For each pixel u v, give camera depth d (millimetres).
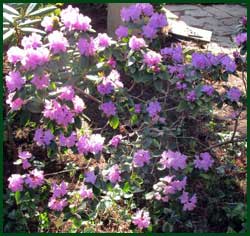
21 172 1138
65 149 982
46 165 1181
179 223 1035
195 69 1059
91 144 941
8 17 1262
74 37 897
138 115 1072
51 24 971
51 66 868
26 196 936
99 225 1020
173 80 1051
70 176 1110
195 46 1863
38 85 873
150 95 1433
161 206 993
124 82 1486
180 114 1310
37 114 1249
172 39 1888
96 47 932
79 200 965
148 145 993
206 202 1083
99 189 918
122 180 937
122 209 1051
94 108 1386
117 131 1264
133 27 1027
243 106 1199
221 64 1088
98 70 975
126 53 1008
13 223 1008
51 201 945
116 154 998
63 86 925
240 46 1127
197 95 1016
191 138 1186
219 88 1534
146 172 949
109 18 1717
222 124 1364
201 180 1131
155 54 973
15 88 889
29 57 848
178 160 928
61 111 911
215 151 1229
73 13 894
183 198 937
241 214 1019
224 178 1147
